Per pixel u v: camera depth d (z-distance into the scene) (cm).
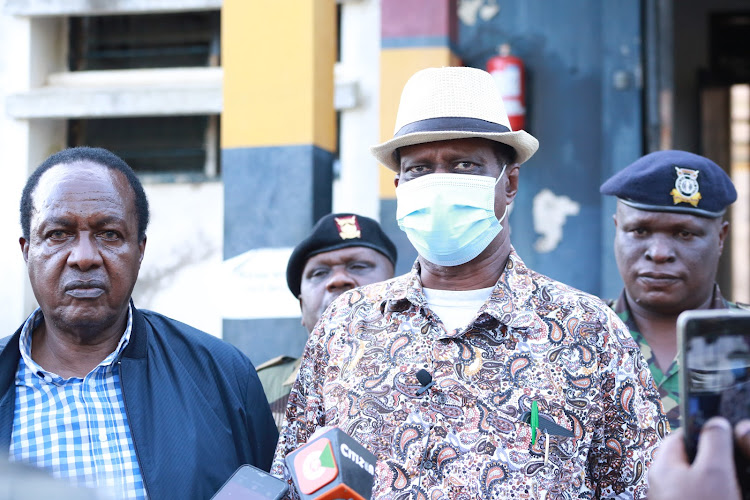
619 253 315
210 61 638
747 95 892
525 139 228
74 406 232
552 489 205
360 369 226
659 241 304
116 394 241
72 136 642
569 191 571
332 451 179
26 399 233
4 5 617
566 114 574
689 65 778
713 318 138
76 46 648
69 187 231
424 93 231
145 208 251
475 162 229
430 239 227
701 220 302
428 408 215
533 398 212
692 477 132
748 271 952
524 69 577
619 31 561
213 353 260
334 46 528
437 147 229
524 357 217
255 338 489
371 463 186
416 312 229
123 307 240
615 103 560
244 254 490
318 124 494
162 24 644
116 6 604
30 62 624
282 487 197
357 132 579
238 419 253
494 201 231
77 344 239
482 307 223
